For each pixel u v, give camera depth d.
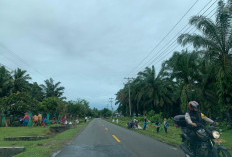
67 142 12.11
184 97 26.16
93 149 9.66
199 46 18.78
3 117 25.22
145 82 44.31
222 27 17.28
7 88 41.31
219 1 16.78
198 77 25.98
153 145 10.95
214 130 5.05
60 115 44.75
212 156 5.07
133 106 56.75
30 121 28.36
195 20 17.91
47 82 57.19
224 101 19.47
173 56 26.48
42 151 8.76
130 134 17.55
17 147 9.16
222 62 17.55
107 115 152.62
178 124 6.27
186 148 5.88
